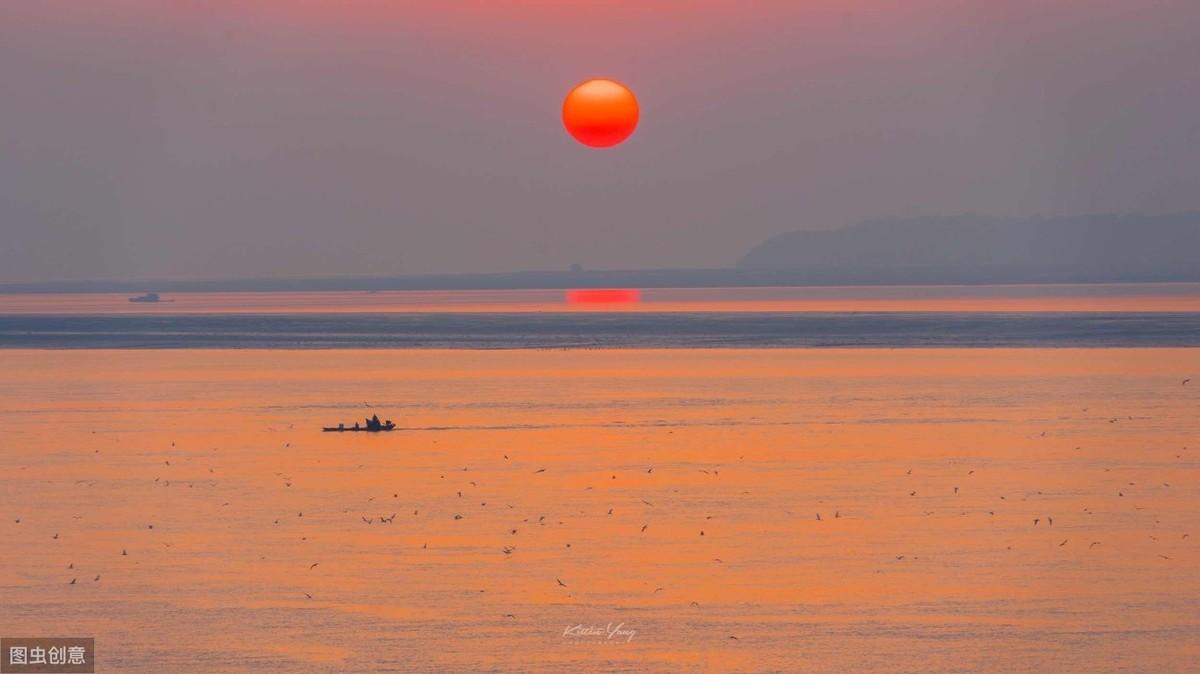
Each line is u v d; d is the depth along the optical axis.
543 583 94.88
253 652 80.69
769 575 96.69
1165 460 149.00
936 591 92.31
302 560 102.19
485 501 126.06
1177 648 80.31
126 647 81.38
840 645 81.06
